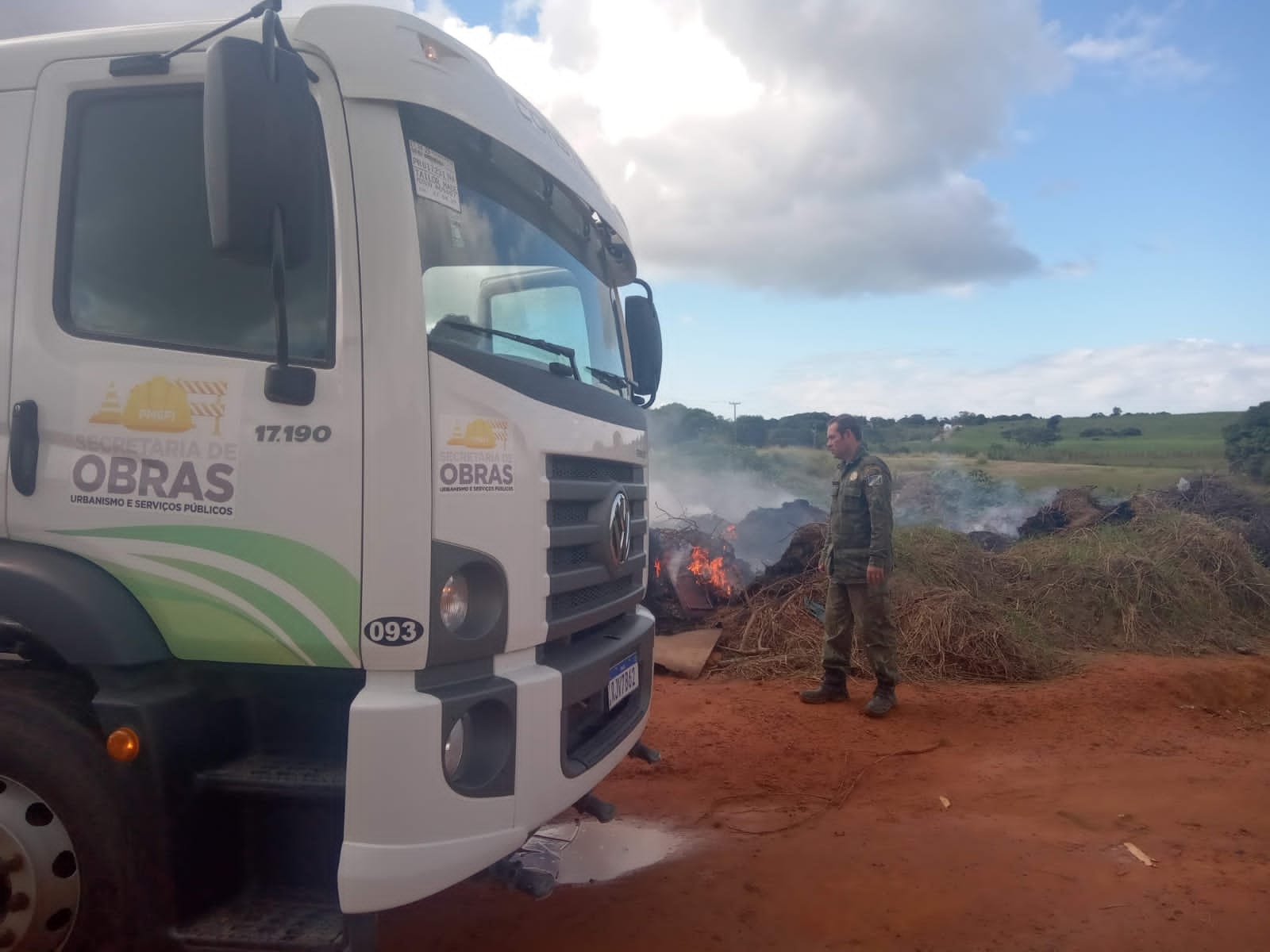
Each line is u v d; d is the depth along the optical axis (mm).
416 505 2779
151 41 3092
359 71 2906
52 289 3061
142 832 2844
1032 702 7297
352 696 2994
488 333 3217
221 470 2869
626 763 5949
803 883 4246
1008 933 3773
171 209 3037
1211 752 6113
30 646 3146
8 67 3174
